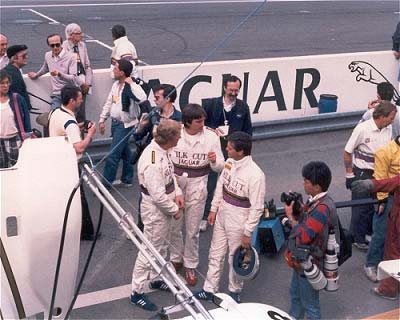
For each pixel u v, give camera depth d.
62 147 4.12
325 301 5.73
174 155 5.62
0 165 6.53
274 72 10.09
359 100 11.07
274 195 7.91
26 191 3.91
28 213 3.88
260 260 6.40
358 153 6.38
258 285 6.01
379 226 5.89
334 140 10.03
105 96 9.21
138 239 3.60
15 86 7.61
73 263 4.02
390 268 4.79
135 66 8.99
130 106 7.23
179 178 5.64
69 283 4.06
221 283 6.06
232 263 5.41
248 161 5.21
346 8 26.19
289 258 4.84
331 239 4.71
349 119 10.53
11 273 3.82
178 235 5.77
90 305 5.56
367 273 6.09
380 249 5.98
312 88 10.53
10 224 3.92
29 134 6.61
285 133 9.98
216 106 6.74
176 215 5.32
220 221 5.43
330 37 20.08
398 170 5.69
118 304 5.60
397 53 11.18
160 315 3.20
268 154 9.33
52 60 8.60
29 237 3.88
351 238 4.94
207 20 21.06
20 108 6.57
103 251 6.44
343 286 5.99
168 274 3.29
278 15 23.31
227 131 6.69
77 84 8.60
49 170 3.99
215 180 6.82
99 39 17.27
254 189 5.18
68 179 4.01
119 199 7.51
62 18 19.92
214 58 16.14
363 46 19.02
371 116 6.61
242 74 9.82
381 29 22.09
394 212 5.38
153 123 6.34
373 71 11.04
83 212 6.45
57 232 3.93
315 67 10.46
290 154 9.37
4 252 3.81
